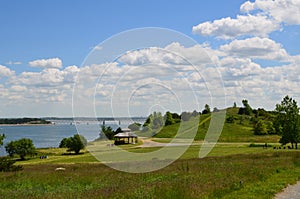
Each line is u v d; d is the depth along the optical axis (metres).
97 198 12.41
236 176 18.33
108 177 19.73
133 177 18.72
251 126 97.88
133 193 12.84
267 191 14.69
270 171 21.17
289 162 27.17
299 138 57.88
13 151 76.94
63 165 35.84
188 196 12.52
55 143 124.38
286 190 15.31
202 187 14.41
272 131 90.81
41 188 16.70
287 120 58.62
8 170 28.88
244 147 61.19
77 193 13.69
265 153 40.69
